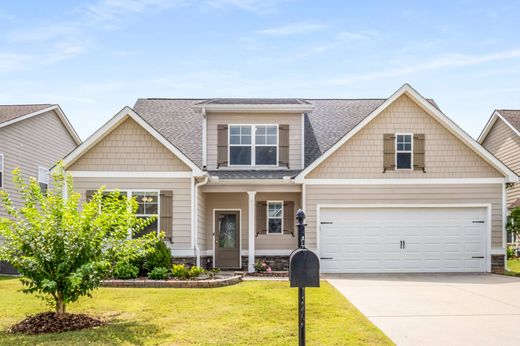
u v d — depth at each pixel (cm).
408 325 979
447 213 1862
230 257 1961
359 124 1848
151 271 1567
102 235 979
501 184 1864
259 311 1066
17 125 2298
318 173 1855
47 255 927
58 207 972
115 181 1767
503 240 1852
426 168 1867
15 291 1306
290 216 1944
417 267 1845
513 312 1098
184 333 886
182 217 1762
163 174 1772
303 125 1980
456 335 905
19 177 1030
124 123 1784
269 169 1964
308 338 860
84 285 945
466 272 1842
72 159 1753
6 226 949
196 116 2252
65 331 901
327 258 1842
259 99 2086
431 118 1880
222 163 1956
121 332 888
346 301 1201
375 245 1848
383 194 1855
